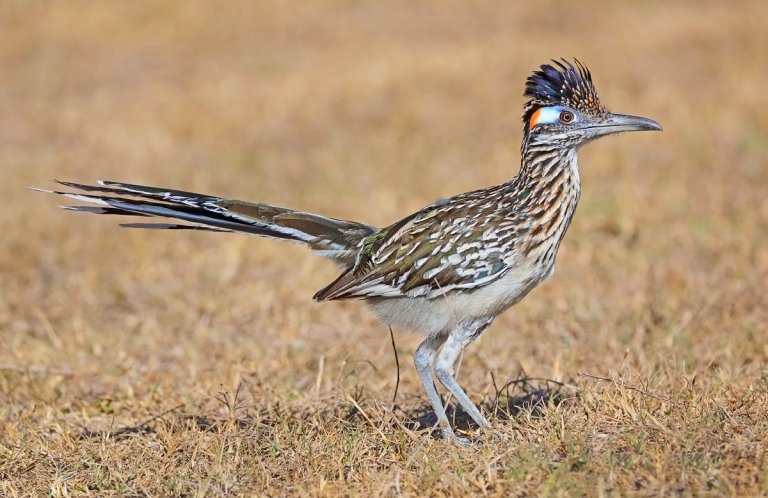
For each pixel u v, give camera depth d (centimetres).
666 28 3044
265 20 3269
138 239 1708
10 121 2452
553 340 1223
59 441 958
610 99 2391
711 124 2195
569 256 1536
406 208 1789
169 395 1100
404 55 2881
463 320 918
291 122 2383
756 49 2784
